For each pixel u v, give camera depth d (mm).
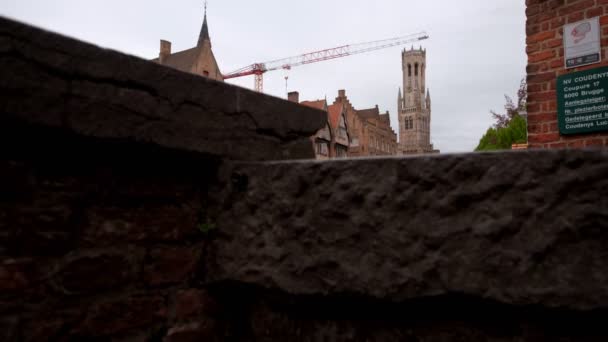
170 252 1349
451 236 987
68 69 1015
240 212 1369
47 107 974
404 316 1127
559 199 881
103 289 1176
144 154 1261
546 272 884
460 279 971
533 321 958
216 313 1469
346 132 38688
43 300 1054
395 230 1062
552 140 2961
